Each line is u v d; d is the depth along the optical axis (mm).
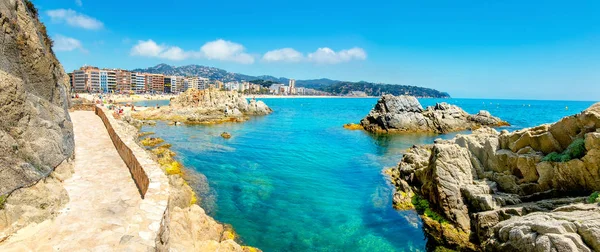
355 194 24875
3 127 9188
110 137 22672
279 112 117688
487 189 19625
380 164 34500
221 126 66125
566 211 14258
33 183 9430
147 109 81188
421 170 24234
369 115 67188
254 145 44875
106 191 12172
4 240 7820
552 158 18000
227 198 23266
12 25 11266
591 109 17344
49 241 8188
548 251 12062
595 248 11406
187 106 88125
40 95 13031
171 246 11328
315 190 25719
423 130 61344
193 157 35750
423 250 17031
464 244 17328
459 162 20938
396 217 20609
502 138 21625
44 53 13875
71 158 14836
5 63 10328
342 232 18703
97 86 186875
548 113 121000
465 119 66562
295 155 38906
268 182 27438
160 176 11945
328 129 65562
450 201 19594
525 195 18984
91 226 9102
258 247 16812
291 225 19438
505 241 14508
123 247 7879
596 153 15953
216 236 16391
